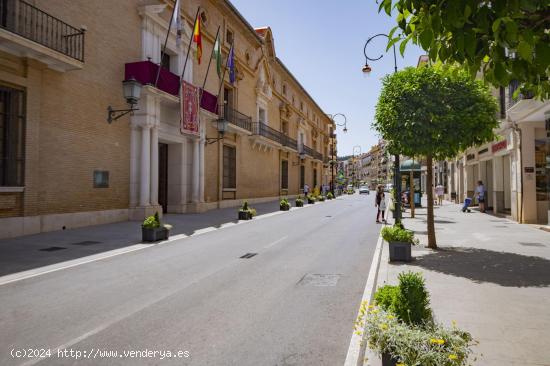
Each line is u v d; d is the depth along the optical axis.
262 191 35.28
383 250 9.90
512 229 13.82
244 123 30.39
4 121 11.56
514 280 6.45
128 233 12.84
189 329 4.55
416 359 2.74
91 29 14.65
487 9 2.48
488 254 8.88
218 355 3.84
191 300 5.71
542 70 2.99
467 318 4.61
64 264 8.21
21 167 11.79
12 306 5.41
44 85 12.58
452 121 8.40
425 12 2.88
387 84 9.34
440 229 13.96
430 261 8.12
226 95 28.38
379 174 127.12
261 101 34.44
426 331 3.01
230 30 27.70
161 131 19.06
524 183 15.80
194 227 15.24
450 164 35.47
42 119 12.49
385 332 2.95
